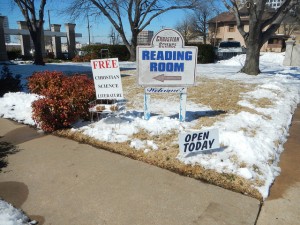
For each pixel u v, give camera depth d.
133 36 23.41
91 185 3.28
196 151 3.98
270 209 2.88
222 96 7.96
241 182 3.33
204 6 21.84
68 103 5.04
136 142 4.43
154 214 2.76
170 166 3.72
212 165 3.71
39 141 4.66
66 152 4.21
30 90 7.98
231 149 4.12
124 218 2.70
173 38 4.84
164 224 2.62
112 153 4.16
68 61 25.81
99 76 5.10
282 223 2.67
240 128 5.11
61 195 3.07
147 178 3.44
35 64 19.47
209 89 9.10
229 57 26.34
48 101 4.93
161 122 5.27
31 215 2.74
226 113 6.14
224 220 2.69
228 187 3.25
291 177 3.54
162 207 2.87
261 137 4.69
